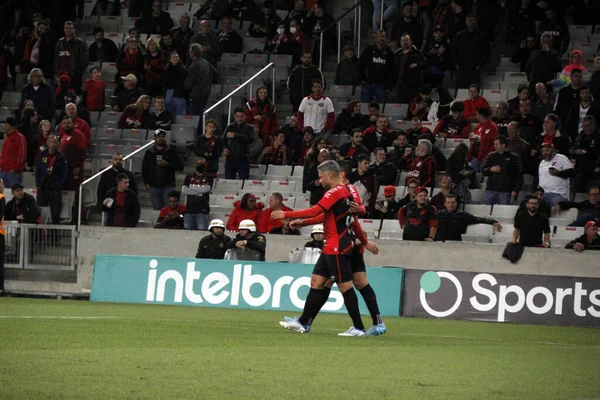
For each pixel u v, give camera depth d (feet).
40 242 152.66
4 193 170.91
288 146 176.14
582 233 142.72
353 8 203.00
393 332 98.43
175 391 52.31
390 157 164.96
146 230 149.28
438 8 192.44
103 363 62.59
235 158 169.58
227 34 207.31
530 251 132.57
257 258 132.87
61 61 199.00
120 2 230.89
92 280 138.31
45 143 175.22
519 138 157.17
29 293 152.66
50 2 217.56
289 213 84.69
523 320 121.19
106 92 207.10
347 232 86.28
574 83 163.63
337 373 61.46
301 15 204.74
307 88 182.80
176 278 133.39
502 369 66.64
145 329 89.04
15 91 210.38
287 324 89.51
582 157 155.63
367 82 186.19
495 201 151.94
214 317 109.81
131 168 174.09
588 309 119.24
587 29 197.88
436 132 171.63
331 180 86.07
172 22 216.74
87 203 167.53
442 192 147.33
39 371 58.23
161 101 185.47
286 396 51.72
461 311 123.24
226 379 57.21
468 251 135.64
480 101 173.58
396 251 138.72
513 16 190.49
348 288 86.53
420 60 185.37
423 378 60.54
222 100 181.88
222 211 163.63
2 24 223.30
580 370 67.46
